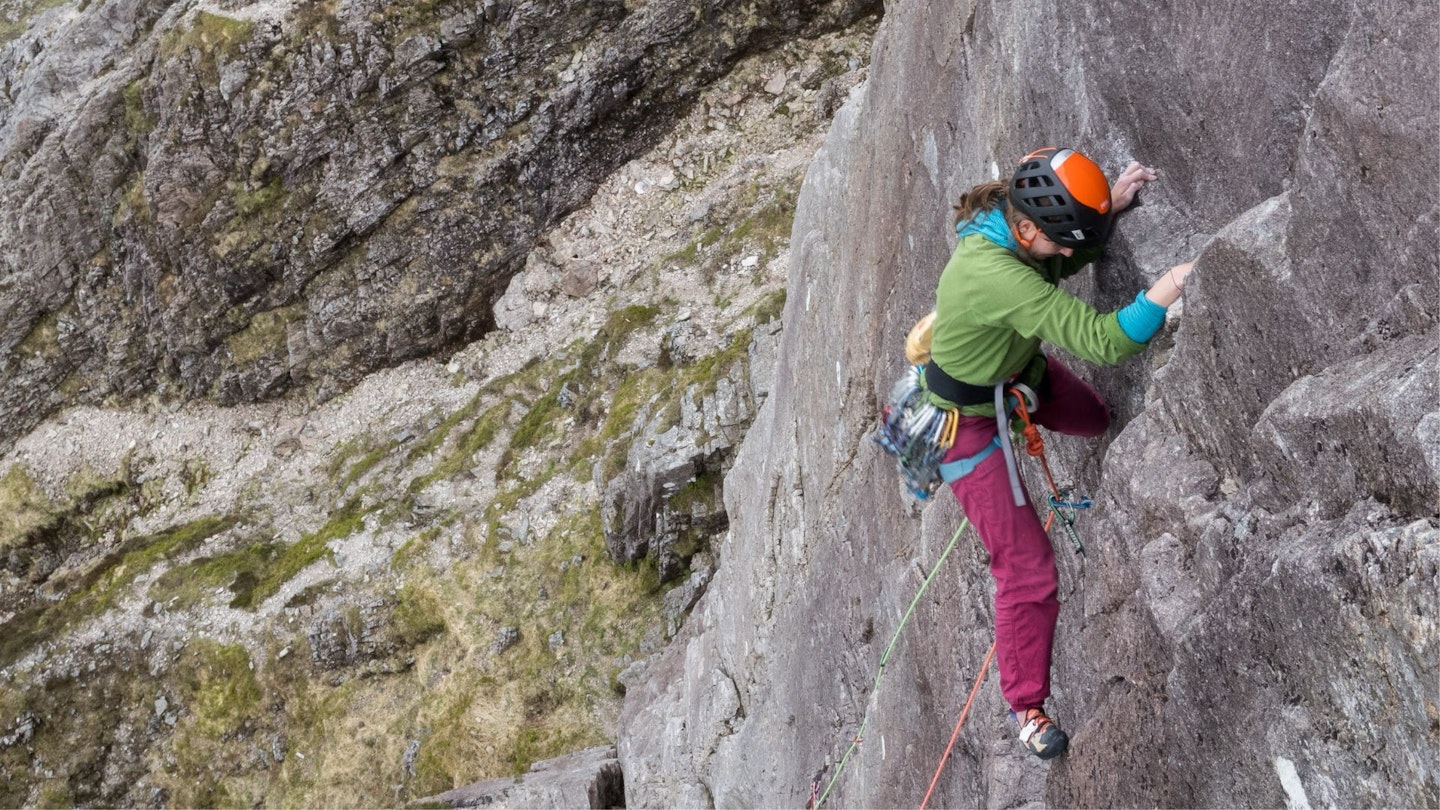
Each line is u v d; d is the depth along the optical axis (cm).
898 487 688
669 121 2684
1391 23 265
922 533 627
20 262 3031
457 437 2525
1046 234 344
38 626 2648
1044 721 413
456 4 2612
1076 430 435
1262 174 355
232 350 2938
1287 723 285
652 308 2409
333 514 2578
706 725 1193
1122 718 377
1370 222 277
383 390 2825
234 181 2816
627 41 2594
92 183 2923
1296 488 298
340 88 2677
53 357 3106
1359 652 257
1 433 3139
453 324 2777
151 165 2800
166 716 2369
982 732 537
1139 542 375
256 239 2823
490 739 2016
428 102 2683
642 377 2291
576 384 2397
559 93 2638
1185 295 342
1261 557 299
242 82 2703
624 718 1612
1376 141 270
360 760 2138
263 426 2931
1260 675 296
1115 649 385
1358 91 274
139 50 2823
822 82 2578
